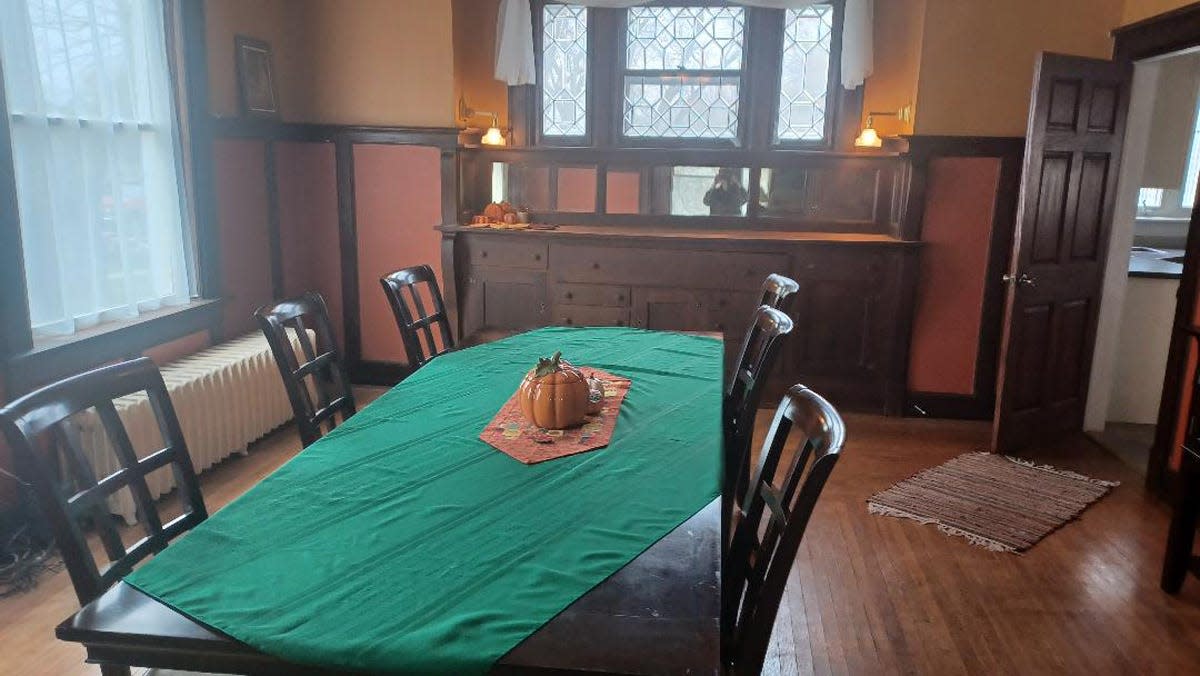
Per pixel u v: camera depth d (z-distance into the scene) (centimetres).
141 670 167
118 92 333
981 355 441
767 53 459
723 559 174
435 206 464
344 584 127
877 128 452
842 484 356
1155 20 363
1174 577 266
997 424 393
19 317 283
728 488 221
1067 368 415
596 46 472
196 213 389
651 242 446
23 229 292
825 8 451
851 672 226
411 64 453
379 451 184
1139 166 405
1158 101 524
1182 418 335
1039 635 245
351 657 110
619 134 482
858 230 467
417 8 446
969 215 426
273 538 142
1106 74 382
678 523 150
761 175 470
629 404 222
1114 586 273
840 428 133
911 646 238
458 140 457
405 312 291
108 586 145
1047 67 359
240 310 427
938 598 264
